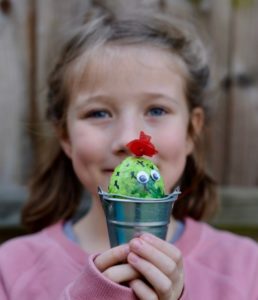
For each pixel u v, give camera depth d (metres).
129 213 0.33
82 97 0.46
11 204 0.62
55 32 0.60
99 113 0.45
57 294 0.46
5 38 0.61
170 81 0.46
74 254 0.48
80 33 0.50
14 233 0.63
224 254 0.49
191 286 0.47
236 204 0.64
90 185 0.46
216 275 0.47
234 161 0.64
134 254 0.35
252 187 0.64
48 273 0.47
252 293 0.47
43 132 0.61
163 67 0.46
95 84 0.45
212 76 0.60
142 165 0.36
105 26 0.50
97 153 0.45
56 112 0.52
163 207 0.34
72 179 0.56
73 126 0.47
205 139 0.59
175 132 0.46
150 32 0.49
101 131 0.45
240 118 0.63
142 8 0.58
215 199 0.56
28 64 0.61
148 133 0.44
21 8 0.61
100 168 0.45
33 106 0.61
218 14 0.62
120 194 0.34
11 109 0.61
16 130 0.62
